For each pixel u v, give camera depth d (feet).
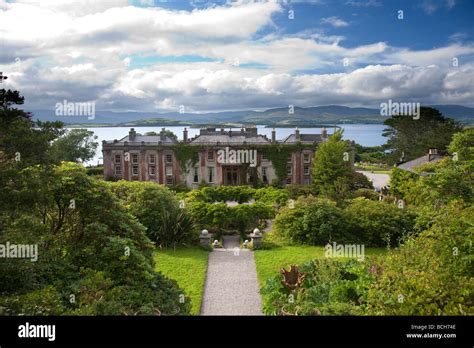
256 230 79.30
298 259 67.97
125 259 40.70
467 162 80.53
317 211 82.02
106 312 28.94
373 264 44.83
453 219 38.06
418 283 28.55
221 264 67.21
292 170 153.69
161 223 79.92
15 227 35.19
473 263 32.83
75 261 42.16
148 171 154.81
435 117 190.49
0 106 37.27
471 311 25.89
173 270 62.69
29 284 32.86
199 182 154.20
